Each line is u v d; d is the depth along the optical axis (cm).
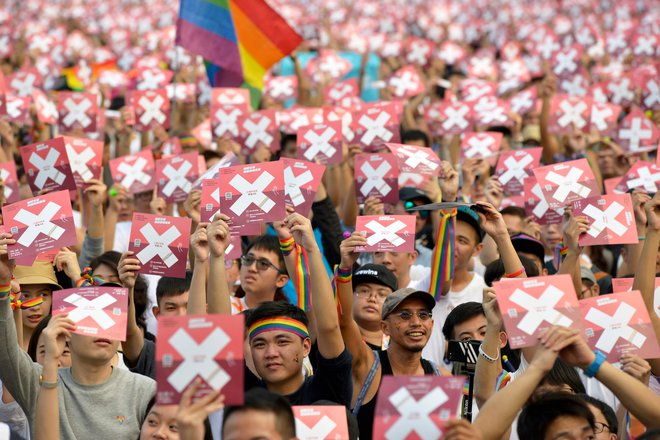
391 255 2136
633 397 1226
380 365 1678
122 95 4234
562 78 3847
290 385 1575
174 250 1709
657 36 4384
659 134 2947
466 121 3075
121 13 6091
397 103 2558
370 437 1639
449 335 1755
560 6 6300
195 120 3622
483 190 2736
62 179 2011
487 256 2283
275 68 4728
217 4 2850
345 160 2769
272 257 2019
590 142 3119
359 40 4919
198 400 1104
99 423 1513
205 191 1744
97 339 1512
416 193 2411
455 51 4925
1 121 2800
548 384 1522
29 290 1842
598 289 2080
